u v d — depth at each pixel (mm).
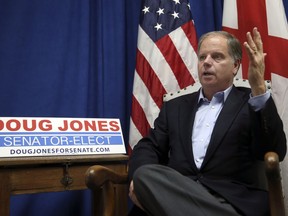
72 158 1644
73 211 2176
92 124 1824
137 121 2152
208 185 1452
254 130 1416
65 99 2197
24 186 1557
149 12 2246
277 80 2064
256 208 1354
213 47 1636
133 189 1350
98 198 1333
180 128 1660
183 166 1574
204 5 2426
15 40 2137
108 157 1736
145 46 2209
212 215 1243
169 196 1251
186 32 2234
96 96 2270
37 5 2193
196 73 2203
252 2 2156
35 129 1680
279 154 1433
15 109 2111
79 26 2248
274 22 2121
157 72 2180
